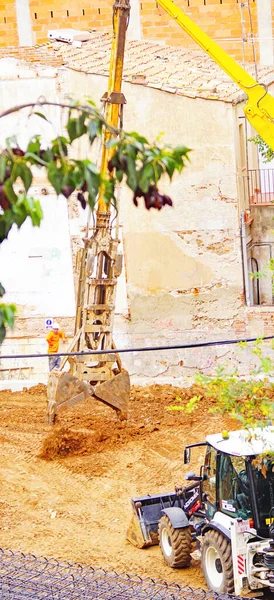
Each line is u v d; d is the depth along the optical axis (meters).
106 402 24.48
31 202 6.71
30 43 41.28
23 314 31.31
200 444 16.53
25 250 31.11
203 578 16.27
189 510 17.23
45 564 13.53
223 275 30.27
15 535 19.23
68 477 22.33
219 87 30.44
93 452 23.45
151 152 7.00
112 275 24.03
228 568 14.55
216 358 30.12
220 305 30.38
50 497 21.31
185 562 16.55
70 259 31.02
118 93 22.86
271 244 32.75
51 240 30.98
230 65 23.09
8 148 6.83
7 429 25.25
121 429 24.59
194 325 30.61
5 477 22.41
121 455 23.27
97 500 21.12
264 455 13.54
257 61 39.53
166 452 23.38
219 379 12.91
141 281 30.66
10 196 6.71
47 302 31.22
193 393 27.55
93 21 40.66
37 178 30.50
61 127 30.86
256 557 14.41
